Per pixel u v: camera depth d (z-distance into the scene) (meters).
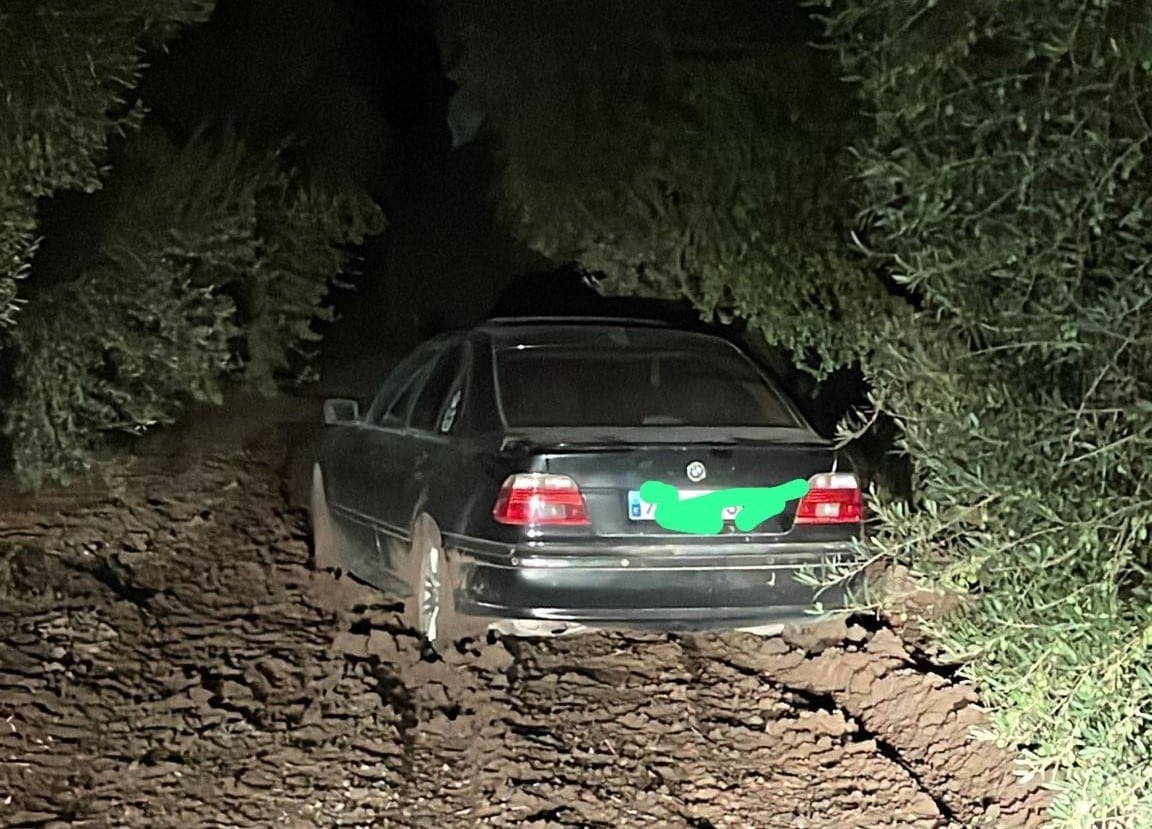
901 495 7.70
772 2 9.72
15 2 6.82
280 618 8.24
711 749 6.33
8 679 6.85
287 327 12.52
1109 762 4.94
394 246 21.08
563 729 6.50
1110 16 4.71
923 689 6.83
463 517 6.93
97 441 9.36
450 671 7.10
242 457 12.68
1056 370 5.13
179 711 6.60
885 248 6.54
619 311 12.29
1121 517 4.82
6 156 6.84
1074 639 4.86
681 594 6.70
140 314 8.95
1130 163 4.70
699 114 9.81
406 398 8.53
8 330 8.46
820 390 9.65
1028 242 5.00
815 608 6.65
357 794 5.75
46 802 5.62
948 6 5.14
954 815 5.77
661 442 6.78
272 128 13.59
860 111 7.04
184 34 11.66
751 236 8.77
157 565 9.27
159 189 9.19
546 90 12.48
